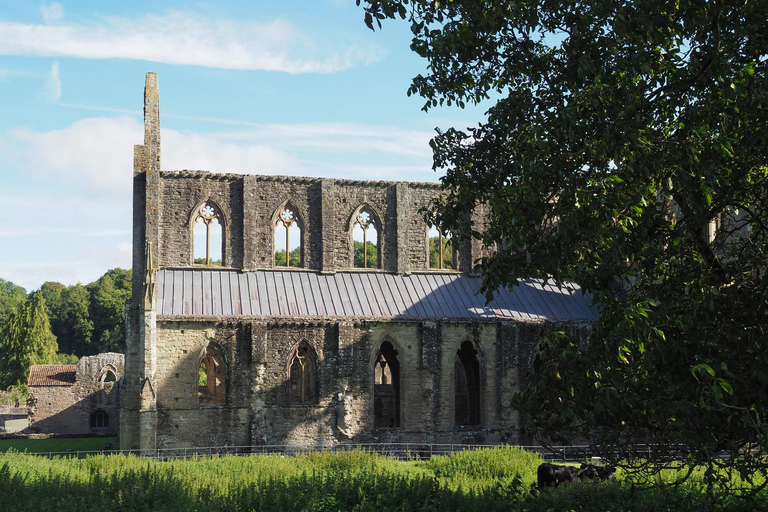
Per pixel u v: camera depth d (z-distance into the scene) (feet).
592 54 66.64
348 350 180.75
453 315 191.01
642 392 58.13
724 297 59.72
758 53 59.93
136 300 180.55
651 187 61.93
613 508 72.18
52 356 395.55
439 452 181.06
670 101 66.33
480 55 73.31
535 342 192.03
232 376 175.01
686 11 55.83
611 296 64.95
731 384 54.49
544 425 65.31
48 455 170.30
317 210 197.98
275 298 185.26
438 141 78.69
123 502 91.35
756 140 60.29
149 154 187.83
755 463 57.00
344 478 105.50
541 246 68.18
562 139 62.95
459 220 81.10
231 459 141.18
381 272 200.75
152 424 166.09
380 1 60.80
